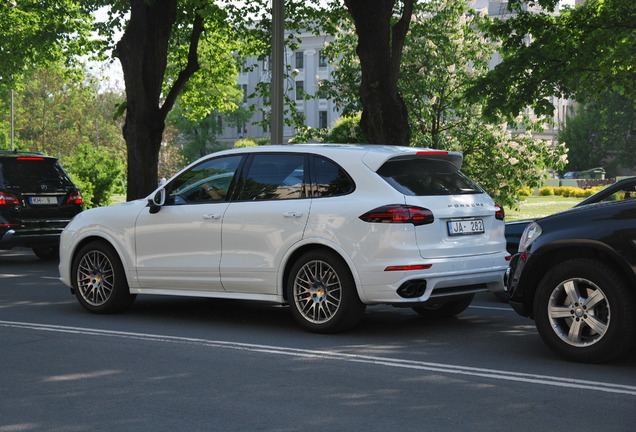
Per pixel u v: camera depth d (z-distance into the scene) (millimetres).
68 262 10797
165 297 12242
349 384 6605
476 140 30547
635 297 7000
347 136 28969
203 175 9875
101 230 10469
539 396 6176
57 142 71000
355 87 29703
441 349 8070
